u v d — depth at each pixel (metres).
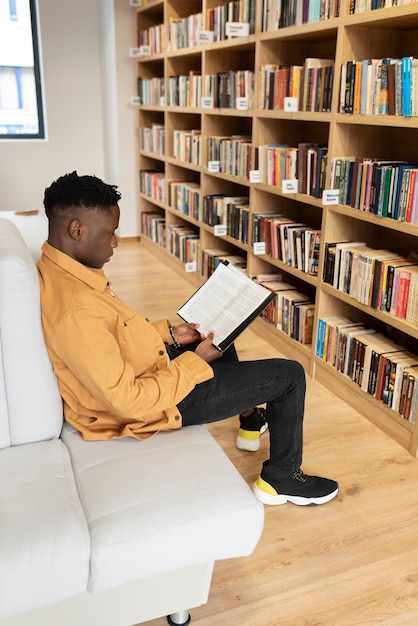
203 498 1.28
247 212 3.40
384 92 2.16
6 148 5.51
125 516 1.21
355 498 1.99
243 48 3.56
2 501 1.22
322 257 2.68
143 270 4.79
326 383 2.78
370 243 2.75
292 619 1.50
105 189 1.37
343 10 2.33
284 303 3.09
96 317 1.32
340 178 2.49
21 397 1.38
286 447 1.83
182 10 4.41
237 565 1.68
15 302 1.30
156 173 5.37
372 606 1.55
